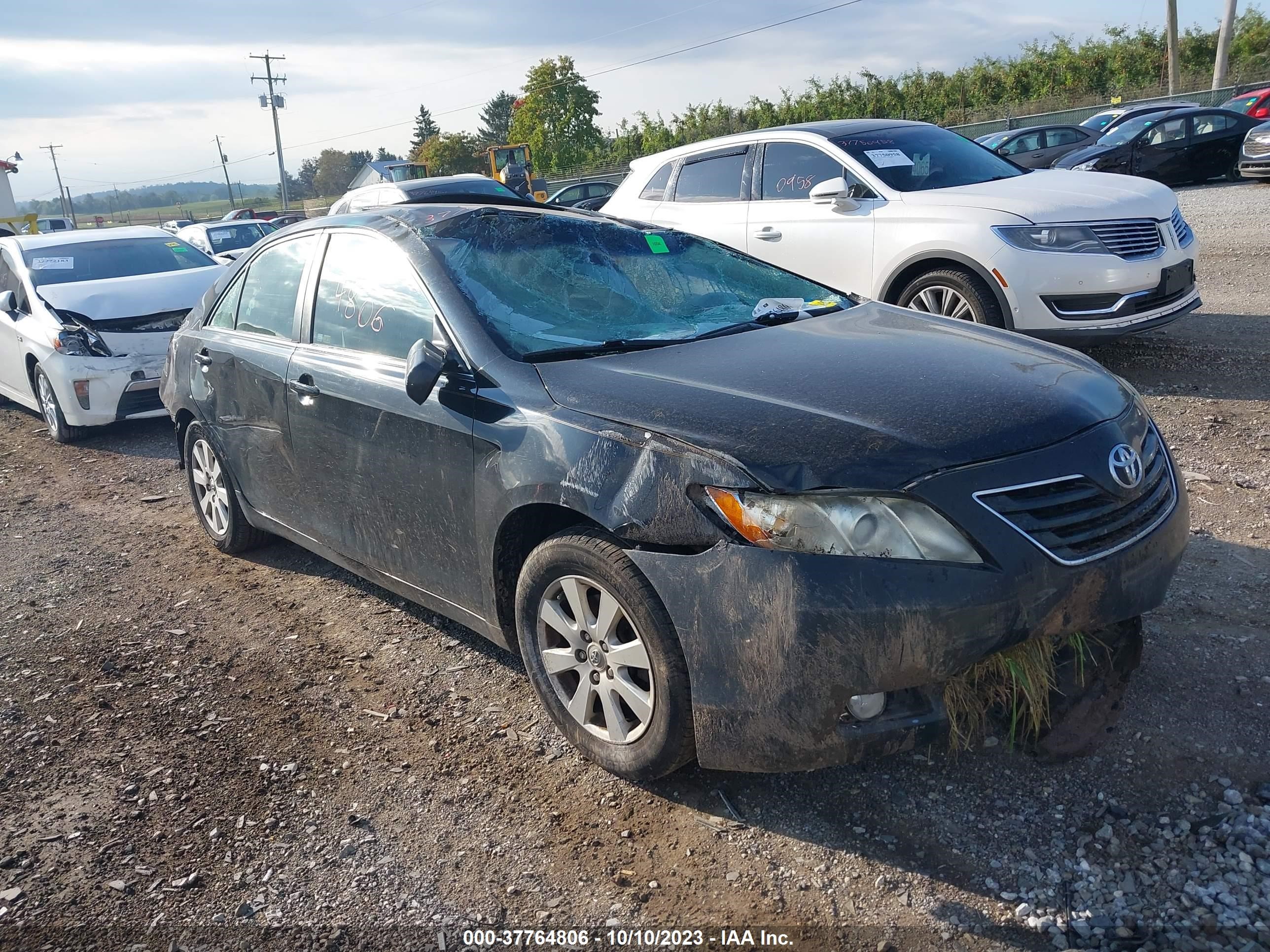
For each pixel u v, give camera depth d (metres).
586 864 2.56
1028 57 40.25
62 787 3.05
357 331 3.71
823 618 2.32
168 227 31.25
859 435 2.47
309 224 4.28
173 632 4.16
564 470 2.75
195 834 2.78
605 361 3.10
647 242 3.99
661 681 2.59
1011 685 2.58
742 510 2.40
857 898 2.35
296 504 4.12
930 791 2.70
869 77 41.94
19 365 8.17
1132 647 2.85
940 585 2.30
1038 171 7.28
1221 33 30.03
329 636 4.02
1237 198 15.05
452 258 3.48
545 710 3.10
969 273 6.28
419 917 2.42
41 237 8.91
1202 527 4.20
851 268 6.89
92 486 6.64
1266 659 3.15
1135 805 2.55
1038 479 2.44
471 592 3.27
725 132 43.91
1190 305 6.48
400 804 2.86
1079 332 6.04
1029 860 2.41
